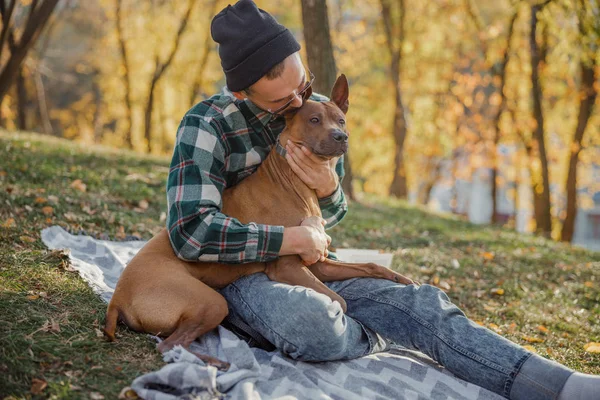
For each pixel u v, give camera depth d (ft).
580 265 22.02
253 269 9.80
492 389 8.64
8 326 8.81
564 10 37.55
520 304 15.21
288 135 10.30
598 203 103.45
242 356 8.62
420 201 79.05
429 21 55.77
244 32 9.46
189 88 70.13
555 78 50.14
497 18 52.49
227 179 10.37
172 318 9.00
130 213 18.48
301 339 8.66
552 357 11.56
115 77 71.67
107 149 33.53
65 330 9.10
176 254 9.51
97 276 11.83
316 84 27.32
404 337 9.36
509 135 56.85
